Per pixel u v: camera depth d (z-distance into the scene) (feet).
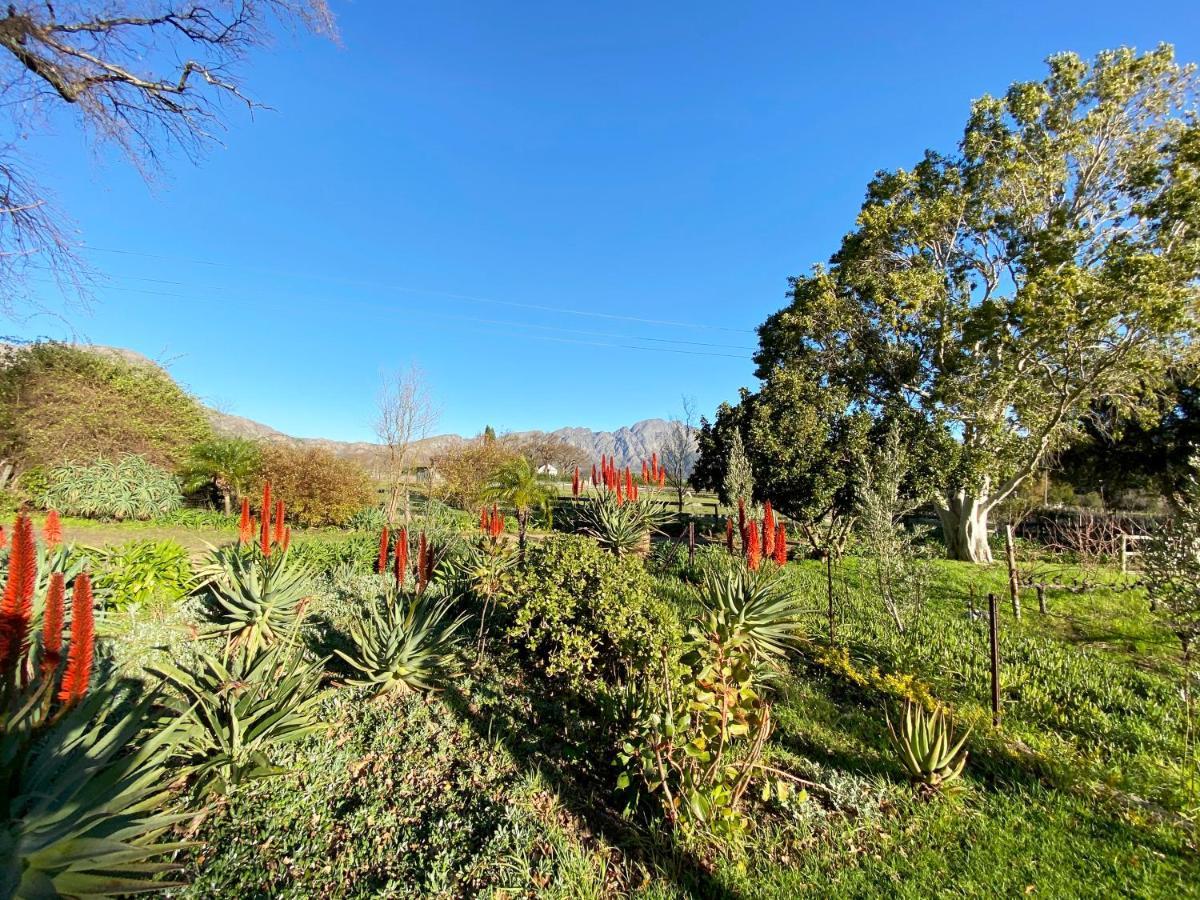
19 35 26.50
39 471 50.14
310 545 38.73
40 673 10.19
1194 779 13.43
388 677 17.17
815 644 22.76
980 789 13.38
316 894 9.45
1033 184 46.62
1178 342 43.24
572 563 20.57
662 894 9.66
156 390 60.54
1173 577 16.76
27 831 7.36
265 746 13.07
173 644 19.42
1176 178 41.60
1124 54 45.57
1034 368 44.50
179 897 9.14
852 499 43.98
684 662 14.53
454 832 11.07
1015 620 27.71
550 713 16.72
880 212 49.67
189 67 31.60
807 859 10.71
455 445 76.43
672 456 81.10
